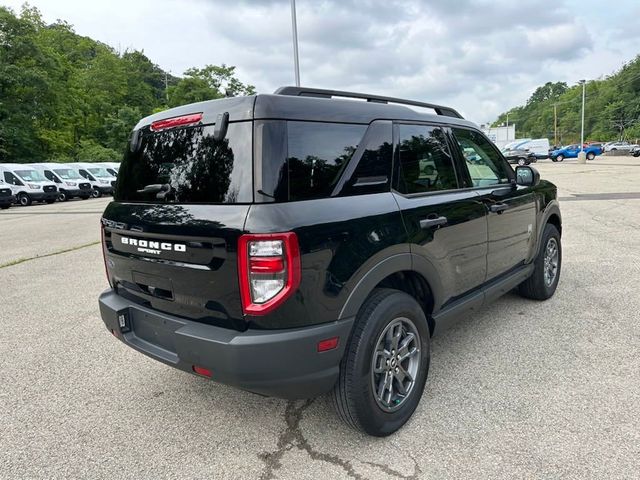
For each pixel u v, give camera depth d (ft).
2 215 57.67
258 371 6.83
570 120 341.21
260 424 9.05
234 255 6.75
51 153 148.15
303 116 7.39
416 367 8.93
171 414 9.54
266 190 6.77
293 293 6.75
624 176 68.18
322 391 7.47
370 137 8.39
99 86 184.85
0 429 9.12
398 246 8.27
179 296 7.75
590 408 8.98
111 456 8.19
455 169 10.53
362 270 7.59
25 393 10.57
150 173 8.52
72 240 33.45
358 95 9.12
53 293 18.98
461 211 10.05
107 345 13.34
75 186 82.69
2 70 122.72
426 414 9.04
